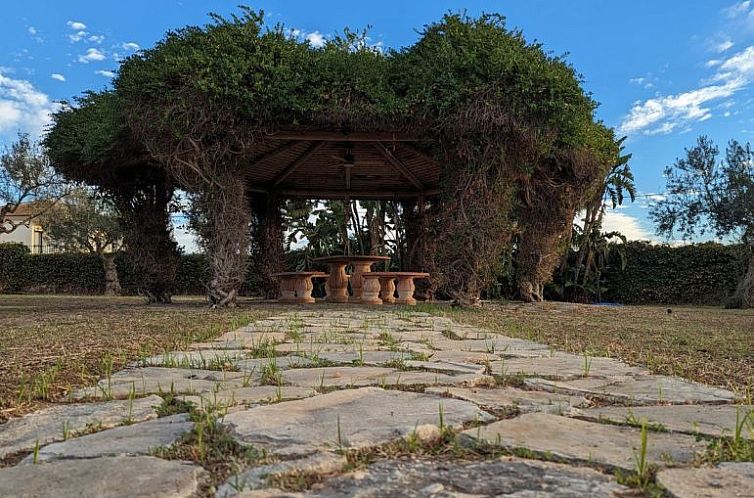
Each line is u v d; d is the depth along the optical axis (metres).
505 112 7.75
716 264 17.41
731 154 15.85
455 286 8.91
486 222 8.56
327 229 19.89
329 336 4.77
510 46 8.04
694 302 17.64
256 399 2.23
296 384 2.58
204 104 7.66
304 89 7.96
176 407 2.12
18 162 16.62
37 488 1.28
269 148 11.08
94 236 21.89
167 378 2.74
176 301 11.92
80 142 9.30
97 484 1.30
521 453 1.53
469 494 1.24
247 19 8.12
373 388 2.44
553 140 8.37
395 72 8.30
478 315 7.71
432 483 1.31
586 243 18.42
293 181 13.82
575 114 8.00
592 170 10.10
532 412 2.05
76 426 1.86
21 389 2.40
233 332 5.09
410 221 14.42
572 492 1.25
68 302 12.81
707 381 2.86
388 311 8.46
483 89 7.73
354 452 1.53
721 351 4.06
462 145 8.27
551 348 4.05
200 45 7.86
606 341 4.68
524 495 1.23
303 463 1.43
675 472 1.37
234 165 8.59
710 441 1.66
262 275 13.70
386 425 1.78
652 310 10.99
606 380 2.80
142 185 10.27
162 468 1.41
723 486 1.28
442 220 8.86
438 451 1.56
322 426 1.77
